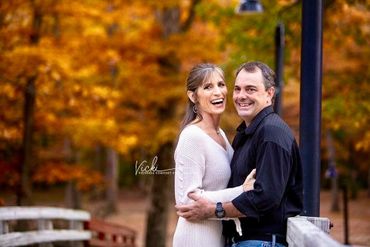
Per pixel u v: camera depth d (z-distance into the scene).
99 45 16.50
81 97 15.30
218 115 4.70
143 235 27.59
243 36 13.03
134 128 17.41
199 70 4.65
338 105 12.65
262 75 4.37
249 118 4.40
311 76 5.63
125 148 16.59
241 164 4.32
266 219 4.20
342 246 2.73
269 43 12.71
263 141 4.11
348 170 30.83
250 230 4.23
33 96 14.70
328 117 12.76
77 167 16.39
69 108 15.86
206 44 17.64
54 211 10.81
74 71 14.85
